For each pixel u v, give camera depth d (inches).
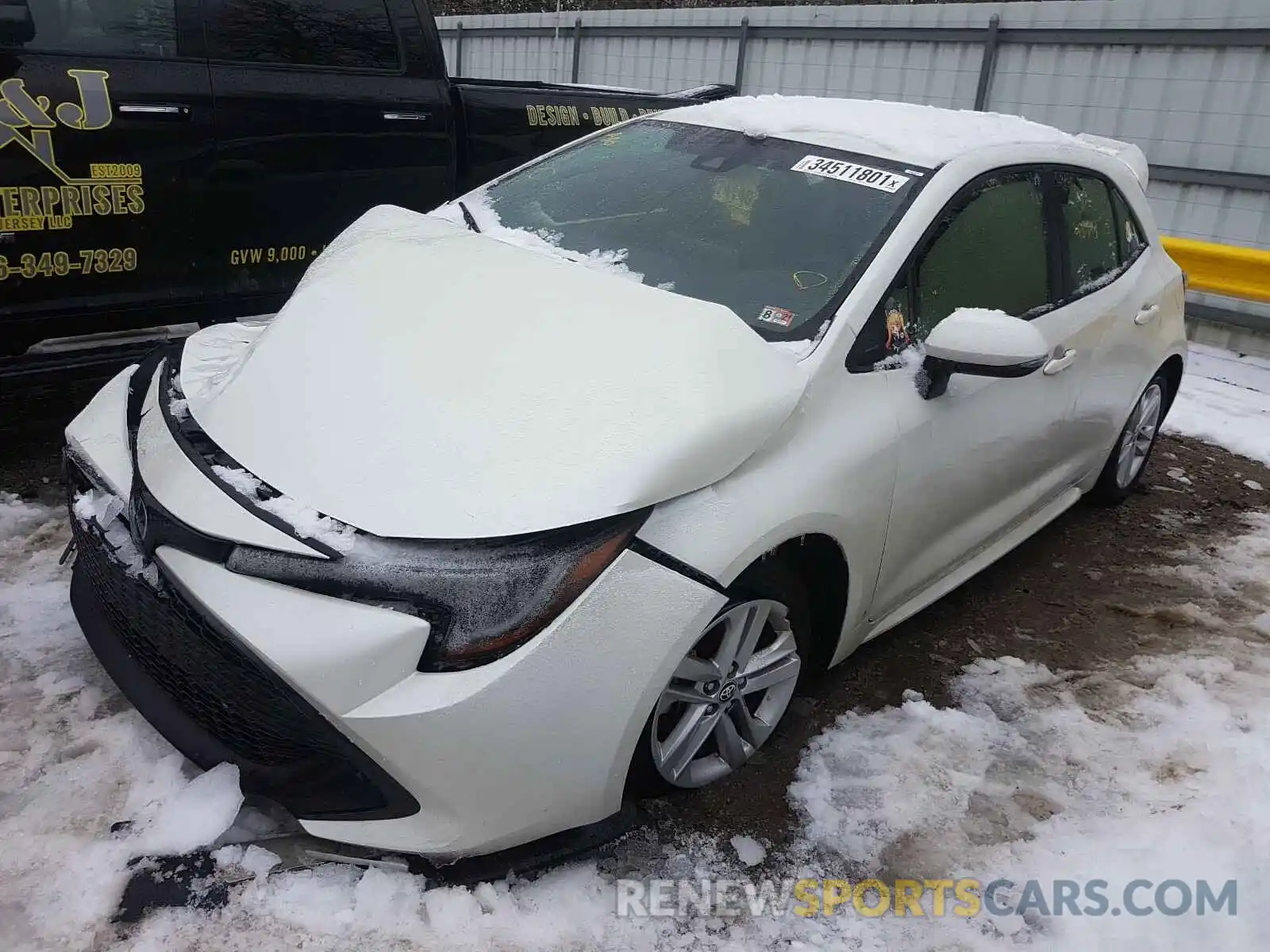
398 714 74.2
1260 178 293.1
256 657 75.0
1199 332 279.3
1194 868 96.2
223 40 161.8
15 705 100.9
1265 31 286.7
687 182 123.8
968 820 100.1
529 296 98.9
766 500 88.3
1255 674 130.9
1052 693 123.1
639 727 82.8
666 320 93.0
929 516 113.3
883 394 102.7
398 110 187.3
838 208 113.3
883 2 486.0
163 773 92.7
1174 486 194.1
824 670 111.9
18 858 83.0
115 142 150.9
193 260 166.2
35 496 146.9
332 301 103.5
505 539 77.5
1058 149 139.6
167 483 84.6
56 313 152.6
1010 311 125.1
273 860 84.7
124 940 77.1
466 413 85.2
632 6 649.6
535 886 85.7
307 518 79.3
